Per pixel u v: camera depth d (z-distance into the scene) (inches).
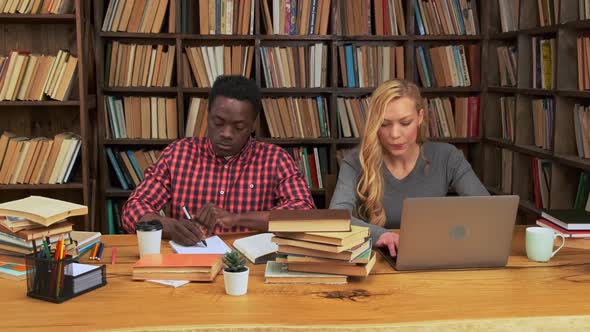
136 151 158.6
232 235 85.0
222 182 95.3
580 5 123.3
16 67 142.6
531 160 148.3
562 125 129.3
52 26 152.6
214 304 59.3
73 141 145.4
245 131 93.0
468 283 65.6
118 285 64.9
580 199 125.0
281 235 65.7
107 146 161.5
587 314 56.7
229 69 156.6
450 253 69.6
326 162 161.6
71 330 53.2
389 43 166.2
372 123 90.6
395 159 96.2
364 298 61.0
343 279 65.2
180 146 96.7
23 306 58.9
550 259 74.4
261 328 54.0
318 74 159.2
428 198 66.9
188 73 157.6
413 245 68.5
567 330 56.4
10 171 144.0
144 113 156.8
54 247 69.7
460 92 170.2
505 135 157.6
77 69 149.3
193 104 156.1
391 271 69.8
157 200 93.4
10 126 155.3
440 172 97.0
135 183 157.9
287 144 164.9
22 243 68.7
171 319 55.6
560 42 125.7
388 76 161.0
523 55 145.2
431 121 164.9
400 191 95.8
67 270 60.7
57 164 145.4
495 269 70.5
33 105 146.1
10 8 141.4
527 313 57.0
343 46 159.5
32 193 157.6
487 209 68.3
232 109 90.7
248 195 95.3
